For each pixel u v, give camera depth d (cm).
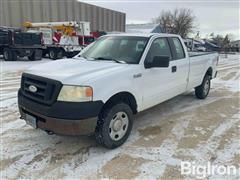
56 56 2178
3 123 495
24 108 385
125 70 398
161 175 323
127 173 327
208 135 449
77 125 340
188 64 573
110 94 365
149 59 448
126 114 403
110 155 374
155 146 404
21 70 1342
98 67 398
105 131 371
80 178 316
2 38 1902
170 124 504
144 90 439
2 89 816
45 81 353
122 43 479
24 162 351
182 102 675
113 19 4350
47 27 2269
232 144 412
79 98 339
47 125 351
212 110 604
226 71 1416
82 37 2239
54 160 358
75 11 3506
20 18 2850
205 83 700
